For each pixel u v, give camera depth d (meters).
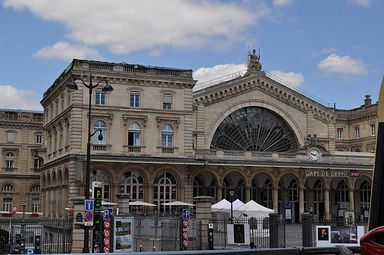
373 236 5.51
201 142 73.19
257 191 74.94
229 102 75.62
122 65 65.69
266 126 78.31
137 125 66.31
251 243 34.03
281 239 47.41
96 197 31.44
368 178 77.75
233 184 73.19
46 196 76.25
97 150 63.88
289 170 72.31
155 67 67.31
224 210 50.91
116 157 63.47
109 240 32.12
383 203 6.10
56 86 71.06
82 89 63.62
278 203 75.69
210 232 38.25
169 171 66.94
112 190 63.75
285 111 78.50
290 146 79.56
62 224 44.34
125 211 48.81
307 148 74.44
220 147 75.19
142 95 66.50
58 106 72.00
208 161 67.81
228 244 38.25
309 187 76.38
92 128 64.00
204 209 40.44
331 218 74.38
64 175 65.81
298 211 75.56
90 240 36.53
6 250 46.44
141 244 44.28
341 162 74.50
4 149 102.00
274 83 77.69
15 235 53.38
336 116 83.00
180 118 68.06
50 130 76.62
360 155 76.75
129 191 65.06
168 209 66.56
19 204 101.62
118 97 65.38
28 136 103.94
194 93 73.62
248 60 79.62
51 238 48.25
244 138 76.75
